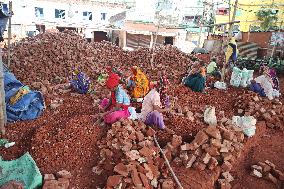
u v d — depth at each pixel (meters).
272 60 18.61
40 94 7.41
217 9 31.64
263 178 5.84
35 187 4.46
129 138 5.56
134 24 31.30
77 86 9.58
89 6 32.75
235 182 5.61
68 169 5.07
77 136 5.76
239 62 19.53
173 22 32.41
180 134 6.39
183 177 5.19
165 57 16.27
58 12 31.05
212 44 23.09
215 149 5.66
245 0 29.58
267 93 10.44
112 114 6.20
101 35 33.97
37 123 6.77
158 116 6.46
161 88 7.70
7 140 5.92
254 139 7.35
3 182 4.47
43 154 5.26
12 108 6.84
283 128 8.35
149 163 5.04
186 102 9.34
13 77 7.66
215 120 7.09
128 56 16.39
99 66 13.84
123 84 7.88
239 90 11.16
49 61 12.29
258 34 22.59
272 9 27.38
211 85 11.80
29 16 29.19
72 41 14.86
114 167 4.80
